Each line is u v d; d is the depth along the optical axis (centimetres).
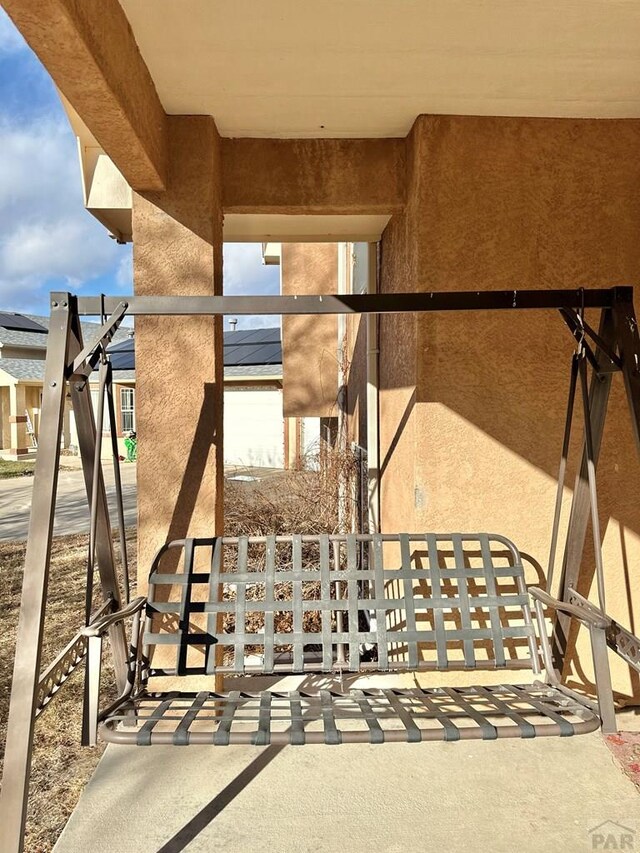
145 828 181
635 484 268
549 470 265
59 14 140
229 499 527
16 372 1872
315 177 273
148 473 256
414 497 263
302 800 195
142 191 251
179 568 255
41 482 164
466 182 255
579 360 210
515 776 210
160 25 192
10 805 140
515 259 258
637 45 207
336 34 198
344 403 623
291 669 220
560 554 266
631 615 270
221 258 274
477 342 260
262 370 1617
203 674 220
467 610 228
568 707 187
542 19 192
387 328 345
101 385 192
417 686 270
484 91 236
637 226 261
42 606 154
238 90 232
